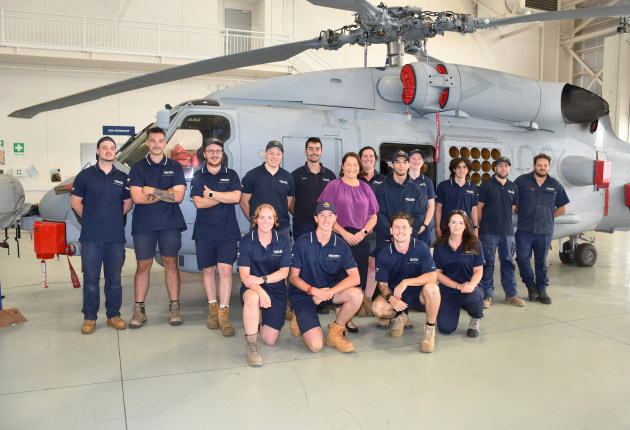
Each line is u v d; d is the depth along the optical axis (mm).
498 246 4910
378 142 5156
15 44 11430
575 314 4555
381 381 3006
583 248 7008
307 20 14727
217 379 3010
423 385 2949
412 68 5273
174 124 4594
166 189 3932
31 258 7863
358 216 3961
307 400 2736
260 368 3199
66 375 3041
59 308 4648
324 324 4254
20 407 2613
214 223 3877
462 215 3797
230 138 4680
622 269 6945
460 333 3994
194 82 13758
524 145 5949
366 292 4469
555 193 4926
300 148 4848
